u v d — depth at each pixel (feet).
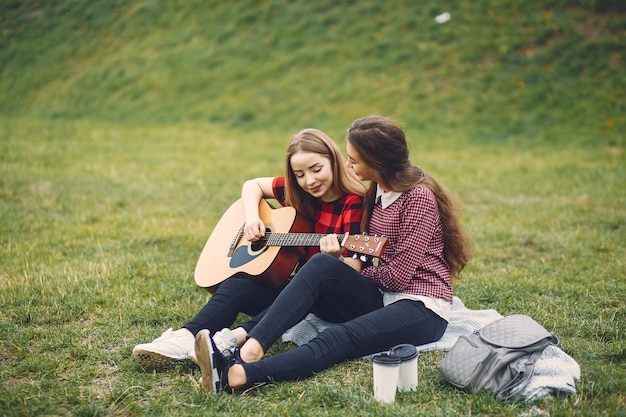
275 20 51.65
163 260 15.97
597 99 37.76
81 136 37.29
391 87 41.98
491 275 15.01
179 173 27.61
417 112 39.40
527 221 20.44
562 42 42.16
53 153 31.24
